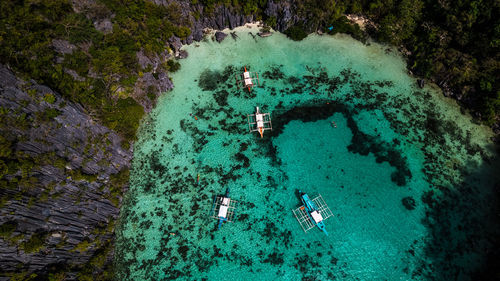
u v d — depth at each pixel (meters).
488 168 50.00
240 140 53.50
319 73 59.97
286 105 56.97
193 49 62.59
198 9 61.12
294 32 62.34
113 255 44.44
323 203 48.38
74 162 43.12
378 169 51.12
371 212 47.78
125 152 51.03
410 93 57.25
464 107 55.03
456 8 53.25
